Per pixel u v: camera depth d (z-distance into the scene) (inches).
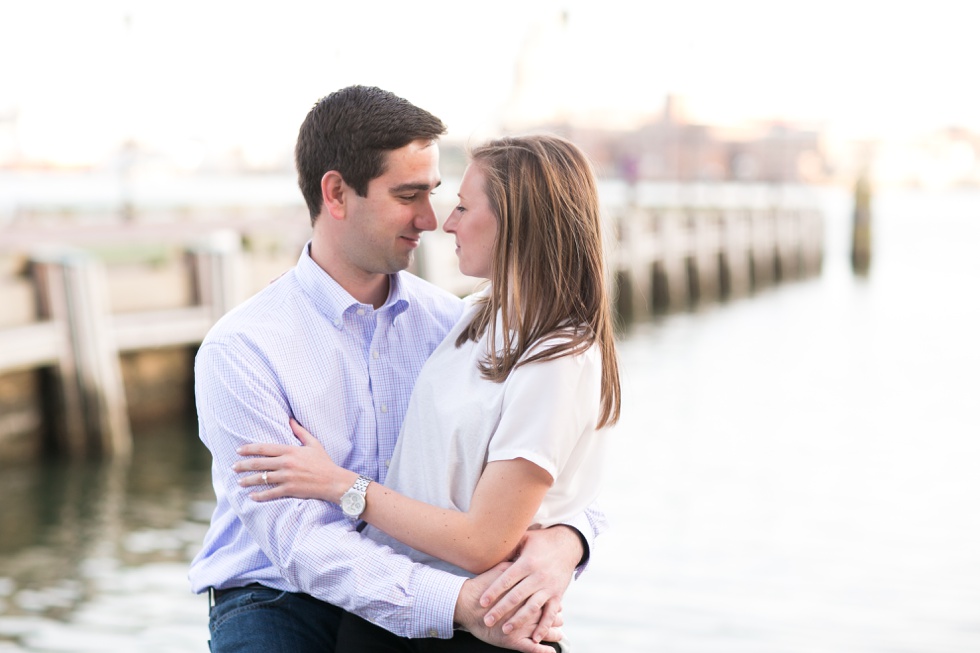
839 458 432.5
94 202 1043.3
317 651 87.6
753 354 752.3
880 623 253.6
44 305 413.1
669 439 466.0
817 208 1482.5
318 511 80.4
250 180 2329.0
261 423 82.9
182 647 242.5
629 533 322.0
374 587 78.2
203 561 92.3
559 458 77.3
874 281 1354.6
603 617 252.8
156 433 478.0
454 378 81.4
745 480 392.8
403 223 84.7
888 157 4589.1
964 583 283.7
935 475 404.8
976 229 2444.6
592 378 78.0
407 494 82.6
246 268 533.3
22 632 252.1
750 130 3457.2
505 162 79.2
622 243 923.4
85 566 307.1
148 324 459.8
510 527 77.0
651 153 3154.5
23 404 410.6
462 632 80.7
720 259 1194.6
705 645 237.0
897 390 607.8
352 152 82.9
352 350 88.1
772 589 275.6
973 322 947.3
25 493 383.6
